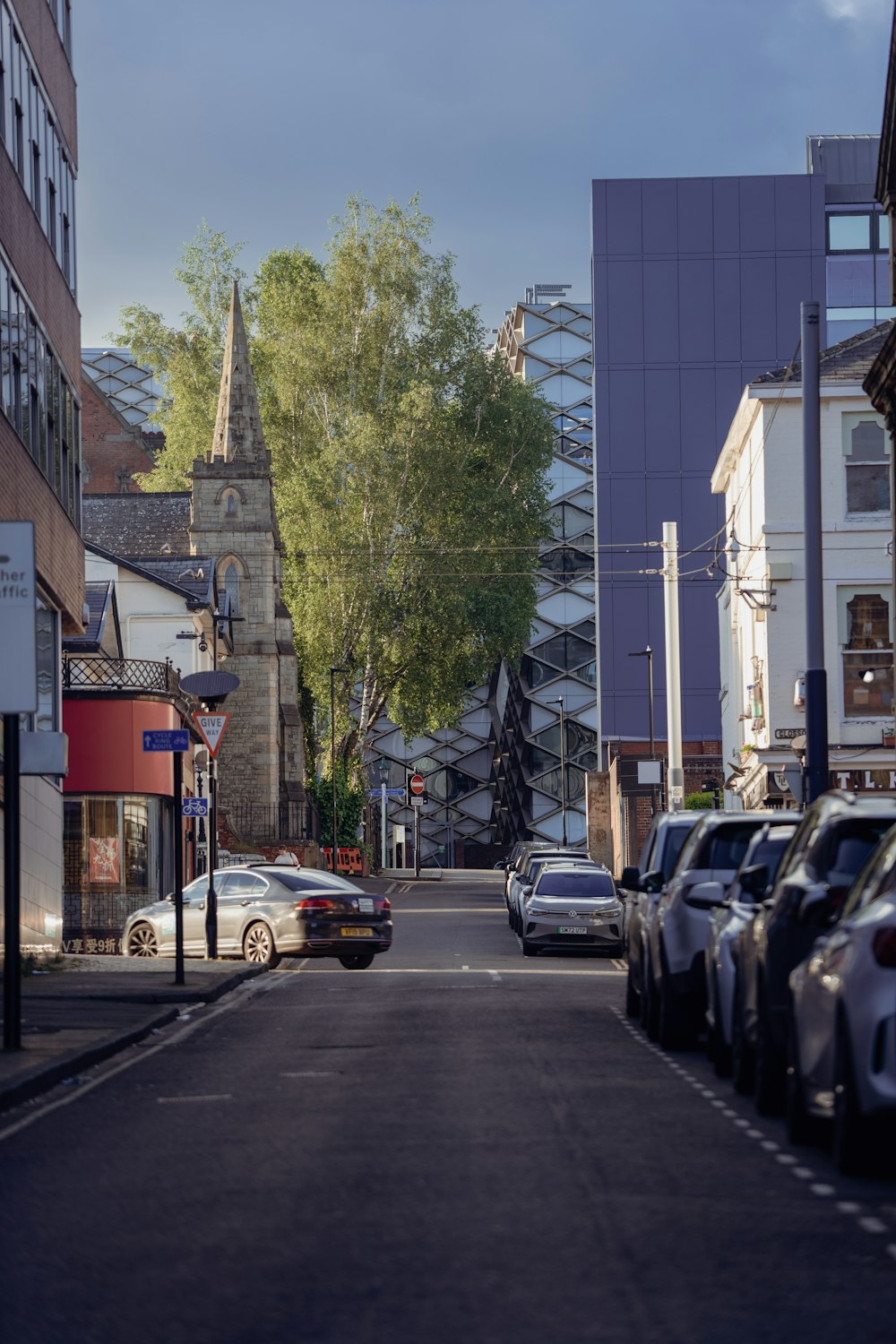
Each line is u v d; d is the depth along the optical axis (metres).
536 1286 7.41
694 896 15.86
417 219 80.19
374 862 101.88
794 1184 9.81
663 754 78.69
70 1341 6.74
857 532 45.44
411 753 145.38
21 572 17.41
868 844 12.46
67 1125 13.05
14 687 17.41
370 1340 6.58
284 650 84.62
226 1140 11.84
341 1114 12.81
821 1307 7.01
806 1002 10.94
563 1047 17.48
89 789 44.38
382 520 77.12
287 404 81.44
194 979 27.33
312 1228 8.74
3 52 29.16
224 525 83.69
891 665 45.31
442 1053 16.88
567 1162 10.51
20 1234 8.94
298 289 82.38
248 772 82.81
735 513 54.25
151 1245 8.53
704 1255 7.96
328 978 30.19
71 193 36.41
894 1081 9.45
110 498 87.94
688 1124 12.15
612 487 83.06
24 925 30.70
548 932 38.47
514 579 81.00
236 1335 6.73
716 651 82.69
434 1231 8.56
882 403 35.00
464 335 81.00
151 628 66.50
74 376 36.50
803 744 30.11
